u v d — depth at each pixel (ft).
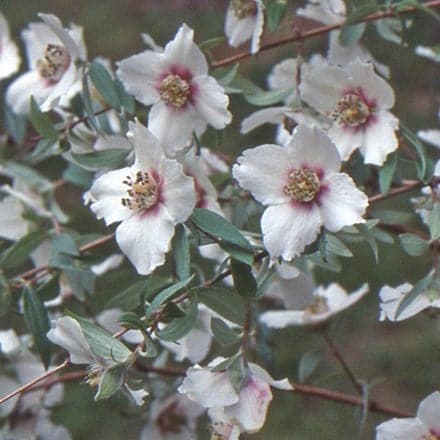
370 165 2.22
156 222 2.00
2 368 2.29
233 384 2.00
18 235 2.31
